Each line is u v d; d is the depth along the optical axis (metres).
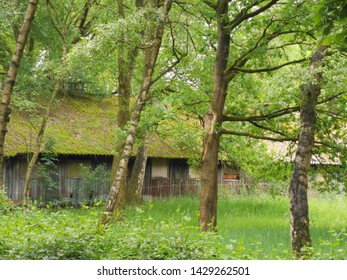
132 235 12.80
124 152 18.59
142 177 34.06
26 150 30.62
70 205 33.97
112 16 26.78
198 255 11.74
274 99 21.89
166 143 36.91
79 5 33.22
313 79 16.52
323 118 22.47
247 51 21.70
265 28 21.09
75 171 34.69
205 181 22.23
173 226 13.29
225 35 22.09
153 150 35.69
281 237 19.16
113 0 26.92
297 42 21.62
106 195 35.53
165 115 23.03
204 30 23.22
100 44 20.06
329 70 17.11
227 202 32.88
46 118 26.61
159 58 24.25
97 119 36.34
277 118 23.52
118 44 20.33
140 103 19.05
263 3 22.38
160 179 38.72
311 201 33.53
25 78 28.84
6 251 12.16
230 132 22.66
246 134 22.64
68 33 32.38
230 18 21.98
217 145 22.47
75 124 35.00
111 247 12.43
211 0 22.41
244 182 39.81
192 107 25.11
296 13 20.00
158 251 11.82
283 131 23.70
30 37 31.92
